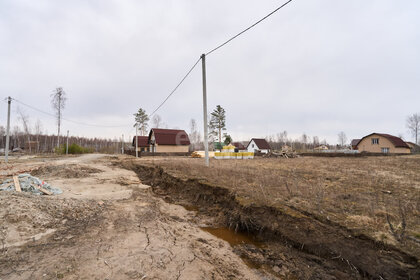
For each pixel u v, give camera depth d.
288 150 29.16
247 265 3.79
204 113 11.52
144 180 12.94
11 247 3.49
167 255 3.60
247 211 5.30
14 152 48.53
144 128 49.38
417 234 3.26
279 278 3.39
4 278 2.73
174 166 13.12
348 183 7.47
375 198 5.32
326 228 3.78
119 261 3.28
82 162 19.83
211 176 8.96
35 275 2.82
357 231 3.46
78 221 4.94
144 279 2.87
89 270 2.99
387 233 3.33
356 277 3.04
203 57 11.25
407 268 2.71
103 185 9.84
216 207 6.71
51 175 12.02
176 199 8.49
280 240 4.33
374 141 37.50
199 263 3.46
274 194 5.83
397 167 12.42
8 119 20.30
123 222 5.06
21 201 4.93
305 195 5.61
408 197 5.48
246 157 25.25
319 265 3.48
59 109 37.56
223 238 5.02
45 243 3.76
